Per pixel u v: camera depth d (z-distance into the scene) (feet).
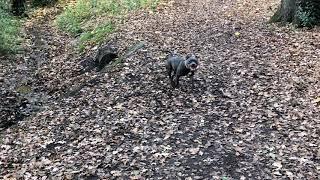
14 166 28.50
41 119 36.29
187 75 38.42
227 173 24.64
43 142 31.45
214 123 30.60
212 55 43.06
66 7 87.76
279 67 38.60
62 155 28.81
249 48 44.11
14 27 71.61
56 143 30.99
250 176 24.18
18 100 43.57
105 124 32.45
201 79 37.70
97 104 36.52
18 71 52.85
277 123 29.68
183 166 25.68
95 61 49.24
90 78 43.80
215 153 26.84
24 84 48.08
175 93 35.68
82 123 33.47
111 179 25.03
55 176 26.13
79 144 29.94
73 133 32.04
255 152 26.61
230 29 51.44
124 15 67.15
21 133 34.35
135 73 41.24
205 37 49.24
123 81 40.09
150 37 51.42
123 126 31.58
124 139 29.71
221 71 38.99
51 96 43.55
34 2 94.84
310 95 33.14
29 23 79.20
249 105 32.60
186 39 49.24
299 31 47.96
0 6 81.05
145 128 30.89
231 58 41.75
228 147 27.40
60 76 48.80
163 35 51.83
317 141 27.17
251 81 36.42
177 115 32.27
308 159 25.31
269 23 52.54
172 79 36.52
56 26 75.36
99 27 63.05
